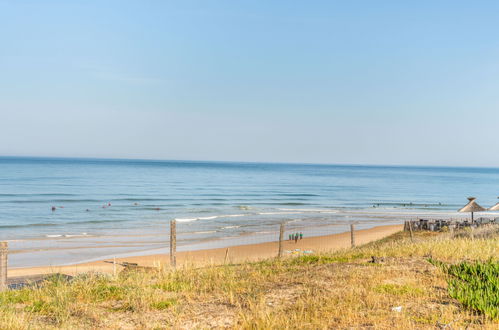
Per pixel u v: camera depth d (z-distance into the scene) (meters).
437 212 58.91
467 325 6.41
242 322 6.98
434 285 9.13
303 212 55.34
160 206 59.62
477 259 11.65
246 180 140.88
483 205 71.62
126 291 9.36
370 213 55.62
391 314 7.05
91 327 7.03
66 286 10.04
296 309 7.60
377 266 11.40
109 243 30.58
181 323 7.11
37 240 31.62
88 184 98.38
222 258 23.52
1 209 51.84
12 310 7.94
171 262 14.20
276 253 26.20
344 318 6.87
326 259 13.73
